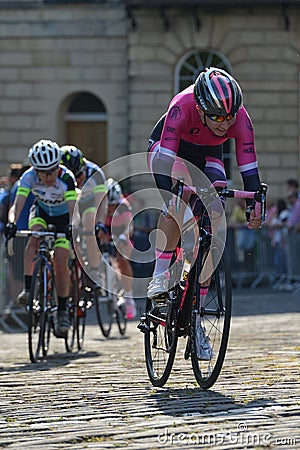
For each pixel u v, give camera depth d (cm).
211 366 1257
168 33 4841
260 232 3762
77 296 1883
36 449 959
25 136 4984
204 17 4831
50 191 1741
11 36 4975
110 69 4959
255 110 4853
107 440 990
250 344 1805
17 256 2569
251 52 4847
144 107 4872
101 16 4941
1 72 4988
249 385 1292
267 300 3159
